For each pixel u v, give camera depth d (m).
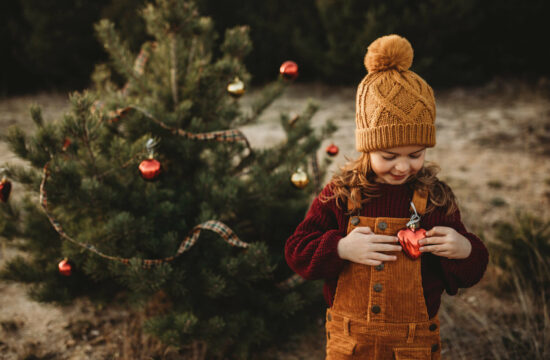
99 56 9.88
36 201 2.78
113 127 2.56
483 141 6.38
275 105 8.78
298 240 1.65
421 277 1.55
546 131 6.64
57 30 9.35
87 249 2.33
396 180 1.51
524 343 2.58
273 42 11.14
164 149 2.49
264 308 2.55
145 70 2.94
